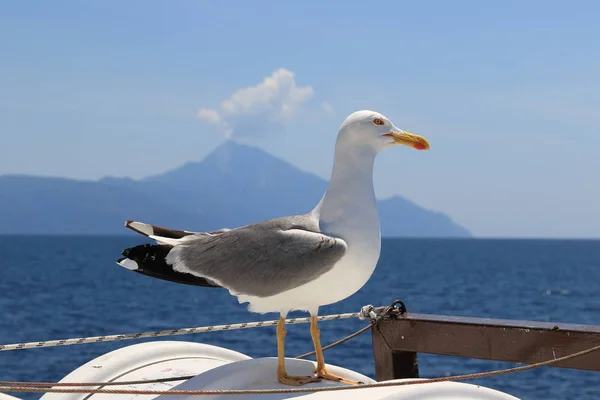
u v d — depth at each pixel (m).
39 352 23.64
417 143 5.24
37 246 170.12
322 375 4.93
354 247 5.06
